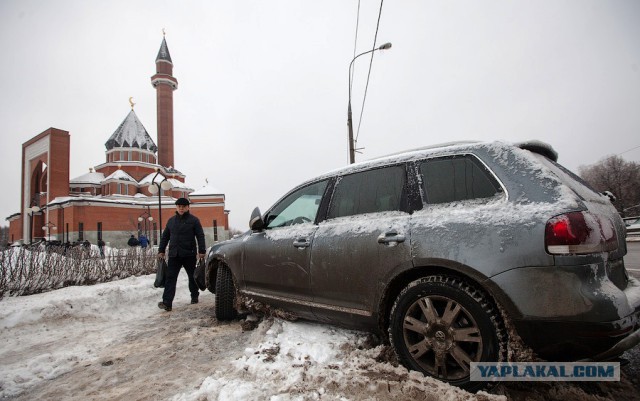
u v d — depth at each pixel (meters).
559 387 2.24
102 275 8.62
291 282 3.22
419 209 2.54
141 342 3.79
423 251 2.32
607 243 1.99
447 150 2.60
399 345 2.41
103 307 5.53
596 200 2.24
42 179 50.31
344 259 2.79
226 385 2.36
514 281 1.97
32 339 4.15
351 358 2.61
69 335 4.28
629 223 21.91
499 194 2.24
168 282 5.45
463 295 2.14
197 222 5.73
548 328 1.90
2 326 4.40
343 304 2.81
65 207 41.78
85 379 2.87
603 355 1.86
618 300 1.81
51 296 5.98
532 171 2.19
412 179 2.67
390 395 2.10
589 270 1.85
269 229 3.74
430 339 2.27
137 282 7.86
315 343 2.93
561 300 1.85
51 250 8.17
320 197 3.37
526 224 2.00
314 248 3.03
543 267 1.91
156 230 45.38
